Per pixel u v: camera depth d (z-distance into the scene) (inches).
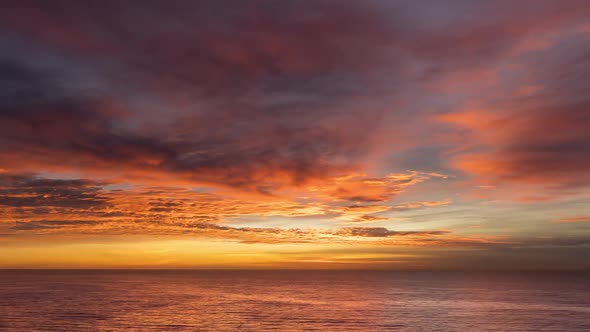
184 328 2288.4
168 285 6200.8
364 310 3056.1
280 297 4141.2
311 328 2308.1
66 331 2191.2
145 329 2256.4
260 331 2217.0
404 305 3388.3
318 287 5861.2
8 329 2240.4
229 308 3171.8
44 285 5944.9
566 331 2225.6
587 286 5920.3
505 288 5526.6
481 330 2251.5
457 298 3993.6
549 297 4087.1
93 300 3725.4
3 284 6171.3
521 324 2434.8
